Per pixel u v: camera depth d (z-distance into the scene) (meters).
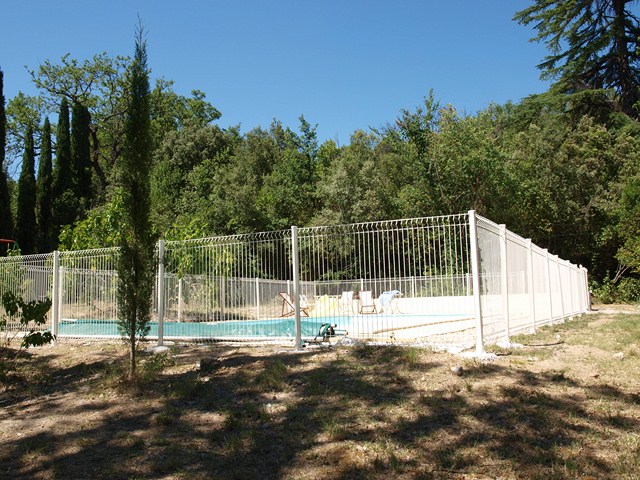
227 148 43.72
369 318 9.31
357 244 9.27
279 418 5.52
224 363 7.94
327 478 4.12
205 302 10.38
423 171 27.36
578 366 7.01
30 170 32.06
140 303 7.40
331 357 7.85
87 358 9.51
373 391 6.14
